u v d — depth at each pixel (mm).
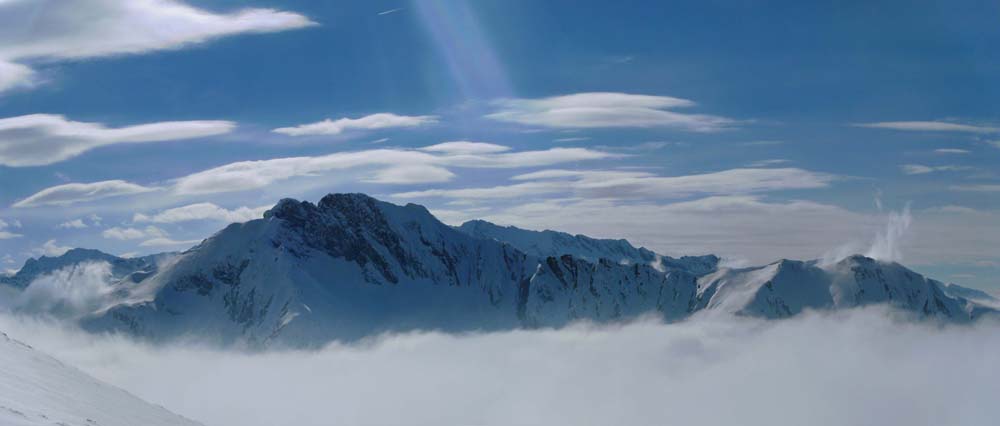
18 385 56625
